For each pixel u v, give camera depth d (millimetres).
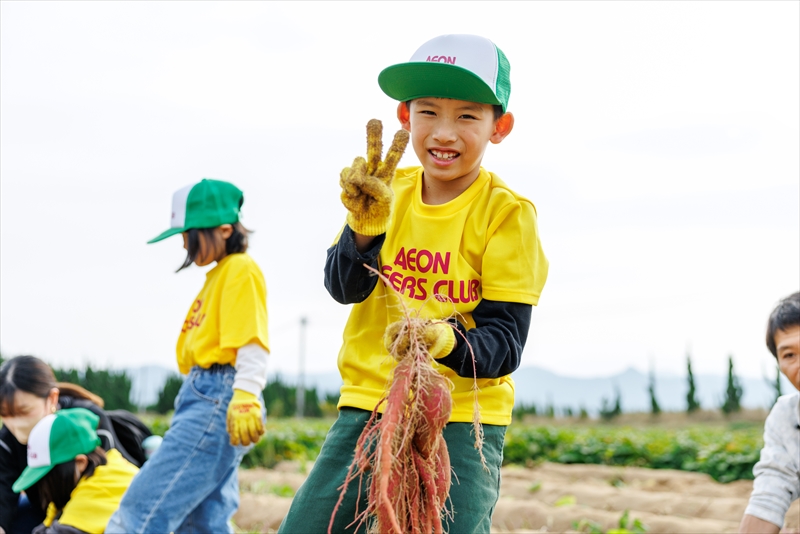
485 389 2570
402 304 2219
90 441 4117
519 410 42531
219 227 3977
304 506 2562
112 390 28547
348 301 2506
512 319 2459
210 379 3826
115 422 4660
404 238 2611
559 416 43406
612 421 41219
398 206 2662
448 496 2299
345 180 2225
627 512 7043
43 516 4441
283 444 13641
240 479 10711
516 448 14148
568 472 12688
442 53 2502
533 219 2564
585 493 9305
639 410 45219
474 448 2506
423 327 2203
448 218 2562
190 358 3949
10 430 4387
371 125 2195
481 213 2570
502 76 2531
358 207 2240
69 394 4621
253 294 3846
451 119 2457
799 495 3340
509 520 7863
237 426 3713
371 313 2631
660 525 7207
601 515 7559
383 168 2219
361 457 2230
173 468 3691
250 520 7664
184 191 3994
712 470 11320
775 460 3281
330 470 2568
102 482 4094
